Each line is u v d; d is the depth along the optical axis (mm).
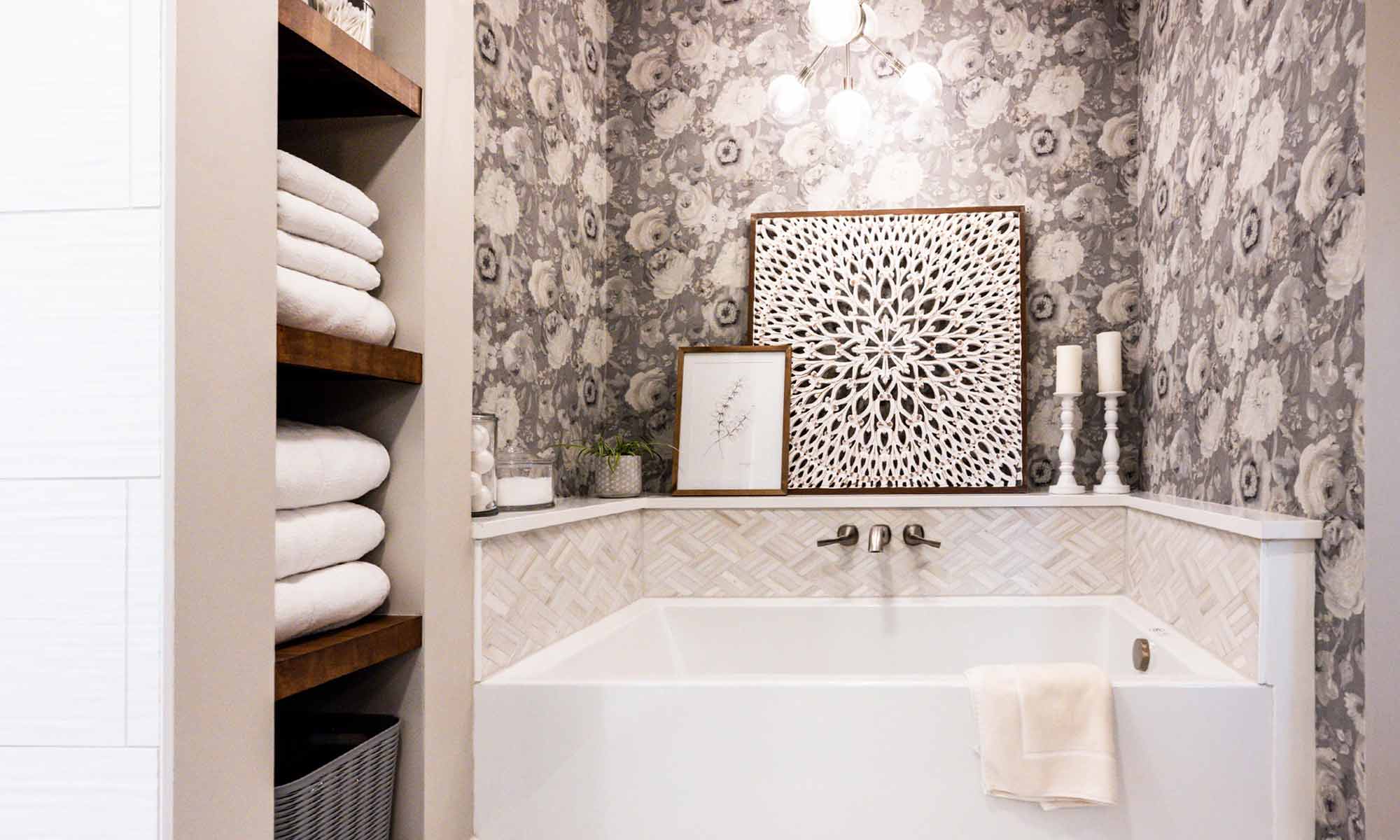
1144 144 2982
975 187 3105
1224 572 2059
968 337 3031
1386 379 1640
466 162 1894
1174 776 1870
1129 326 3047
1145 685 1884
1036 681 1862
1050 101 3094
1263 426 2104
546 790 1926
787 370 3004
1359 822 1695
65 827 1050
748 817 1899
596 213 3156
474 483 2035
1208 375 2436
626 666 2486
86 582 1050
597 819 1920
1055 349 3070
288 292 1349
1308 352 1886
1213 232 2396
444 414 1782
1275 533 1846
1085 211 3074
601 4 3215
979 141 3109
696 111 3203
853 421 3039
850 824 1884
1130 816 1865
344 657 1432
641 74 3229
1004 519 2842
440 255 1767
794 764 1896
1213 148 2396
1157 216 2855
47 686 1055
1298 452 1936
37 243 1065
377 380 1709
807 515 2875
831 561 2865
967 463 3004
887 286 3088
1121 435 3047
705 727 1913
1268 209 2066
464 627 1877
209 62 1115
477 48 2281
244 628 1174
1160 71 2832
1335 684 1784
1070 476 2896
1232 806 1860
